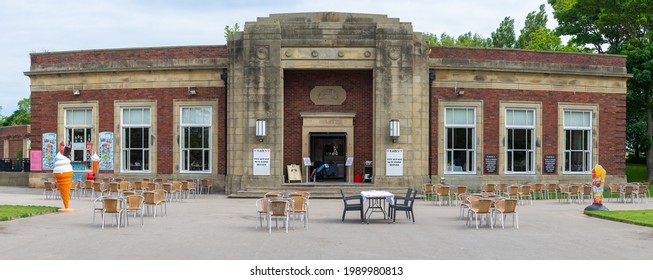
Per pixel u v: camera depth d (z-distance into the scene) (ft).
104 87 106.11
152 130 104.22
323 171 104.83
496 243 48.37
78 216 65.77
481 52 103.65
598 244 48.03
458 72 102.83
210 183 98.48
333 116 101.91
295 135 102.89
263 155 94.89
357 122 102.37
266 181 94.73
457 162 103.40
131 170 105.50
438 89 102.37
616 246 47.06
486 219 60.85
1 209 68.54
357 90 102.58
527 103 105.70
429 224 61.21
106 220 62.13
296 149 102.78
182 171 103.65
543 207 81.41
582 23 149.28
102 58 105.81
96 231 54.03
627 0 132.05
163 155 104.01
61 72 107.04
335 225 59.98
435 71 102.17
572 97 108.17
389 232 54.75
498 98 104.37
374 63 95.30
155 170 104.06
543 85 106.52
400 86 95.04
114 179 98.43
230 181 96.27
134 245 46.19
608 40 151.53
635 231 56.13
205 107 102.83
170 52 103.45
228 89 99.66
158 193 66.74
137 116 105.29
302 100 102.83
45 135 108.88
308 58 95.35
